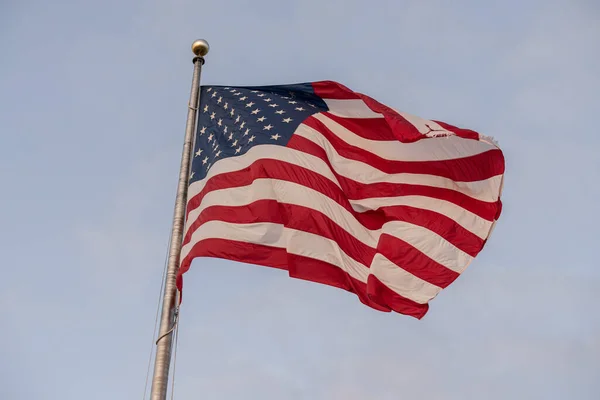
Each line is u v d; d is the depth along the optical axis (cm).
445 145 1619
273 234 1477
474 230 1572
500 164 1602
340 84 1709
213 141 1664
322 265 1478
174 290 1430
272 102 1691
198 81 1808
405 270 1529
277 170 1550
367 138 1645
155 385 1284
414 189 1598
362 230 1562
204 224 1469
